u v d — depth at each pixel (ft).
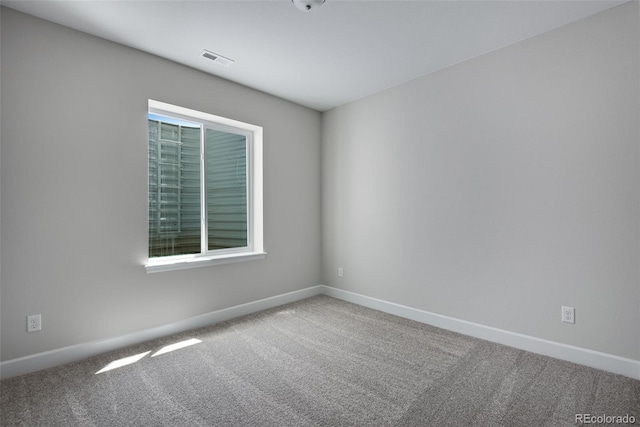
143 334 8.19
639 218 6.22
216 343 8.10
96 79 7.47
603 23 6.55
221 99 9.77
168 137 9.36
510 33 7.36
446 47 8.00
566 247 7.07
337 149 12.34
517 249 7.78
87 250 7.34
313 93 11.03
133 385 6.11
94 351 7.41
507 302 7.97
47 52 6.82
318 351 7.63
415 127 9.83
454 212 8.93
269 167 11.21
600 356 6.64
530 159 7.55
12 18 6.43
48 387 6.03
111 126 7.68
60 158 6.98
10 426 4.92
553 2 6.26
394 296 10.45
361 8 6.45
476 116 8.46
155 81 8.39
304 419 5.12
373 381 6.26
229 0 6.20
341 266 12.23
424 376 6.45
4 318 6.35
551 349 7.26
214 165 10.32
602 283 6.64
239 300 10.32
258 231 11.11
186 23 6.97
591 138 6.73
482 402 5.56
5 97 6.34
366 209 11.28
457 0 6.20
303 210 12.35
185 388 6.02
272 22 6.94
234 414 5.25
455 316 8.96
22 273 6.54
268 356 7.36
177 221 9.52
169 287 8.71
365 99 11.30
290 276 11.90
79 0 6.15
